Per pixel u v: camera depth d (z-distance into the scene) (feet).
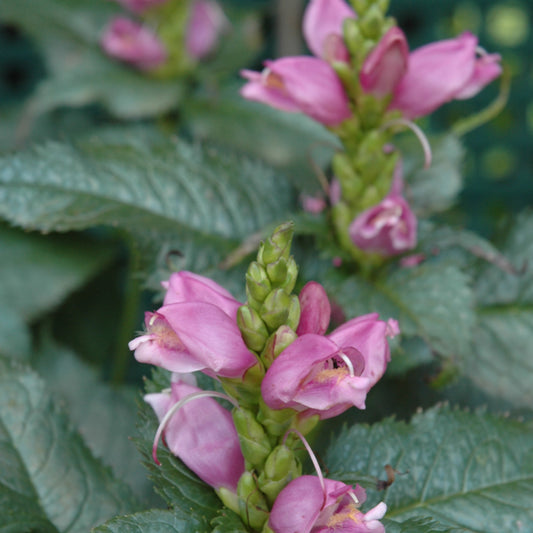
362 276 2.02
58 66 3.05
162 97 2.81
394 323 1.71
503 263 2.04
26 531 1.85
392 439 1.86
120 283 2.92
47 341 2.25
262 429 1.69
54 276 2.49
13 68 3.66
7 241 2.50
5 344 2.39
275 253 1.66
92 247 2.58
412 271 2.02
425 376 2.05
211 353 1.65
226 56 3.13
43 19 3.10
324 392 1.64
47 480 1.90
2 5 3.07
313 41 2.06
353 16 2.05
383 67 1.94
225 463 1.72
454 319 1.97
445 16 3.58
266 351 1.66
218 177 2.12
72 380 2.19
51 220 2.03
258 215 2.11
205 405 1.73
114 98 2.78
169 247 2.05
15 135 3.18
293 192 2.14
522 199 3.74
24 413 1.92
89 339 2.83
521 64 3.66
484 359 2.11
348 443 1.86
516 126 3.67
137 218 2.05
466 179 3.71
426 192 2.15
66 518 1.88
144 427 1.78
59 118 3.28
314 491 1.66
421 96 1.98
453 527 1.75
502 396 2.09
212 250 2.06
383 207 1.97
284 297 1.65
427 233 2.06
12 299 2.45
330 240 2.03
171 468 1.75
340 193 2.07
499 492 1.85
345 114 1.99
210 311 1.66
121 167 2.09
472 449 1.87
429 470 1.85
